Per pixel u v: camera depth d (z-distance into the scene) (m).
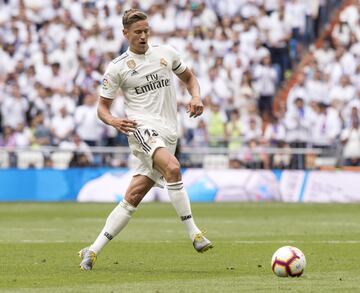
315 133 86.94
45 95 86.81
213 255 35.59
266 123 86.25
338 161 84.00
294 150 83.31
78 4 95.44
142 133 31.06
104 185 79.31
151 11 96.44
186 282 27.06
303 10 100.00
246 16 99.31
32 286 26.25
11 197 78.56
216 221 55.97
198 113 32.19
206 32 94.81
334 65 94.00
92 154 80.50
